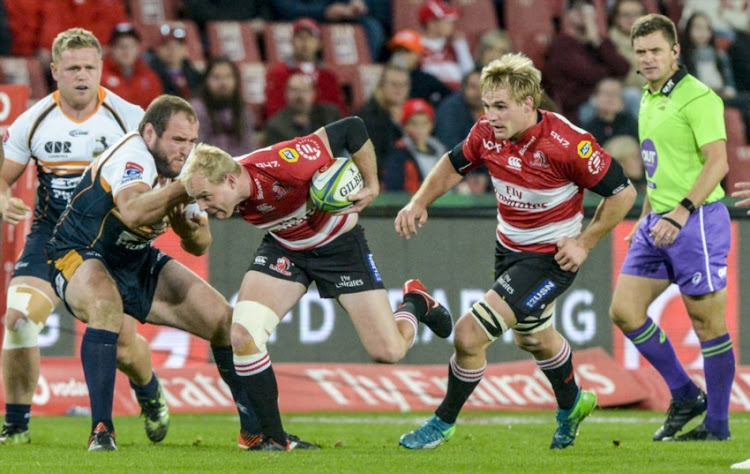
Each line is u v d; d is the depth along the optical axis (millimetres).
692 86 25266
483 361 22328
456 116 45938
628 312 26062
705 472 18172
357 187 21969
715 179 24547
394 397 36688
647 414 35188
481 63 46625
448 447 23344
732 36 53688
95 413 21859
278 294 22328
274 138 44281
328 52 51000
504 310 21859
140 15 50250
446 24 50281
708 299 25547
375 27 52000
